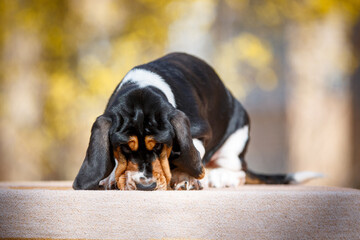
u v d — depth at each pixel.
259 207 4.49
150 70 5.70
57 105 14.05
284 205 4.49
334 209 4.50
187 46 16.58
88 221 4.51
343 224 4.50
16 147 14.04
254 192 4.56
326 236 4.50
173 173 5.21
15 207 4.57
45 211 4.55
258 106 20.22
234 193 4.51
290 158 17.78
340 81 17.58
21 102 14.12
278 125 19.80
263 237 4.49
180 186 5.24
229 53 15.41
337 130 17.41
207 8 15.45
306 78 17.08
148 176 4.70
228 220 4.48
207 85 6.27
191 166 4.88
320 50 16.78
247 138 6.96
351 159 17.45
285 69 18.50
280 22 16.52
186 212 4.48
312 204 4.50
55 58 14.38
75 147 14.50
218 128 6.50
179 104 5.50
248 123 7.04
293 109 17.52
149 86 5.25
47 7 14.08
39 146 14.10
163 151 4.76
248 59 15.48
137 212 4.48
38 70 14.26
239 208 4.48
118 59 14.17
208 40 16.61
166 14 14.45
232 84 15.39
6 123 14.04
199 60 6.54
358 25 16.88
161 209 4.48
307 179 7.47
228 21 16.06
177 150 4.91
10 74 14.16
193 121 5.56
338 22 16.61
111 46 14.39
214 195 4.49
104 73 13.79
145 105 4.90
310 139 17.33
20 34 14.13
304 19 15.43
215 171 6.56
